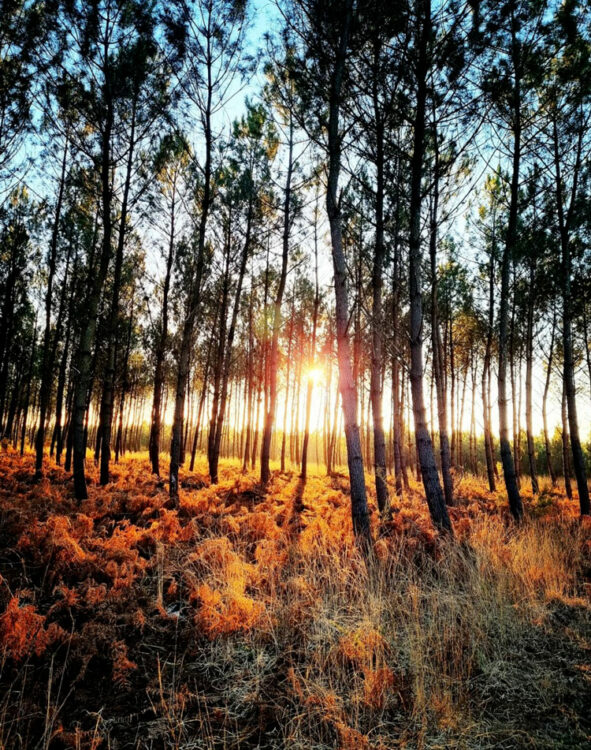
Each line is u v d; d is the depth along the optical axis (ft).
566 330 33.24
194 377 72.13
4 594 12.62
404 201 25.55
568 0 23.66
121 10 26.73
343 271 19.47
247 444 64.44
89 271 43.09
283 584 14.33
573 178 31.63
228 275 46.96
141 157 36.50
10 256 48.21
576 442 32.27
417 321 21.35
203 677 10.12
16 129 23.18
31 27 23.11
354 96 21.77
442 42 19.60
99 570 15.15
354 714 8.80
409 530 19.88
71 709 8.82
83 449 28.12
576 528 24.20
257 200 43.37
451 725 8.36
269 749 8.01
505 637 11.62
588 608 13.76
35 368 69.10
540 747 7.94
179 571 15.98
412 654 10.16
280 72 22.61
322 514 27.40
